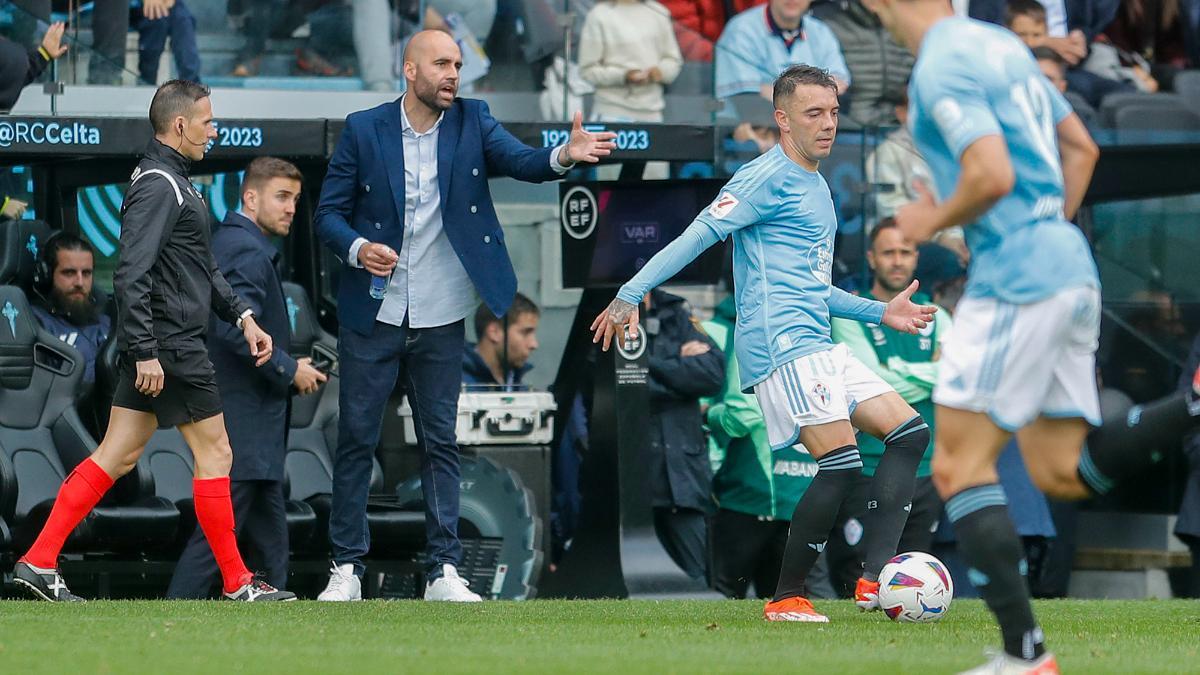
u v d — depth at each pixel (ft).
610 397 92.32
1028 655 46.42
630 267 93.04
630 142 104.88
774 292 67.62
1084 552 125.39
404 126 83.15
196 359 76.28
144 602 73.36
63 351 92.32
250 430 87.10
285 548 89.56
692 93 106.93
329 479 100.78
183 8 105.40
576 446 101.91
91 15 100.32
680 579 91.40
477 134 83.87
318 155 99.86
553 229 111.55
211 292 78.84
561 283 104.88
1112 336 127.24
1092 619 71.97
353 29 108.78
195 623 61.93
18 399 90.38
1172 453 125.49
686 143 105.81
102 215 107.45
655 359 99.91
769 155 68.28
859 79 121.80
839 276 109.29
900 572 67.87
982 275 47.96
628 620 67.00
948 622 68.13
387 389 83.61
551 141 104.47
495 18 106.32
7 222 96.78
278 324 87.86
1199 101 128.36
